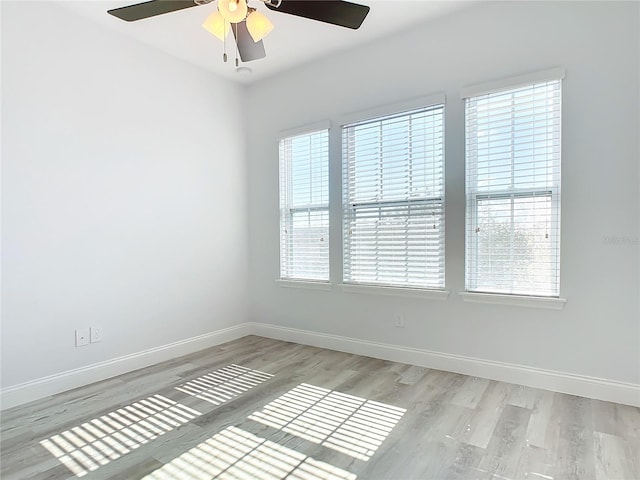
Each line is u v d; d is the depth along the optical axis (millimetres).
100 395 2531
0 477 1677
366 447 1872
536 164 2516
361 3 2609
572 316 2398
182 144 3408
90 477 1672
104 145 2838
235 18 1770
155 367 3076
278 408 2307
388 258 3141
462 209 2762
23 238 2424
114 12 1953
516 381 2592
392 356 3125
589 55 2307
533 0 2471
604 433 1956
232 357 3305
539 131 2498
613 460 1735
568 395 2398
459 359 2811
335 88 3371
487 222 2699
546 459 1750
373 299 3217
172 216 3322
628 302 2246
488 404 2301
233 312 3904
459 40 2746
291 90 3668
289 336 3791
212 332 3680
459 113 2762
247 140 4043
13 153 2377
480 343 2725
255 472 1689
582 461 1731
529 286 2555
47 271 2537
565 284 2410
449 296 2830
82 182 2713
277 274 3861
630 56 2201
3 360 2346
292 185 3756
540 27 2451
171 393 2555
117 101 2918
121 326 2951
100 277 2820
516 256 2598
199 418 2195
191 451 1860
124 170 2969
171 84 3314
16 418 2213
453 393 2469
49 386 2539
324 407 2311
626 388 2260
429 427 2049
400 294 3039
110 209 2879
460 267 2781
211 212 3672
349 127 3332
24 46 2420
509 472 1664
